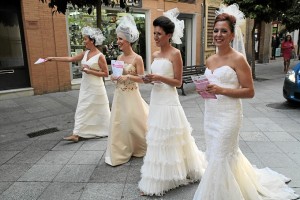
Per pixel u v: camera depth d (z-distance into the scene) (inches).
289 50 496.4
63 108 273.1
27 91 325.4
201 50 524.4
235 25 93.8
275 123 213.5
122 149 149.7
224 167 98.3
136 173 140.1
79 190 126.3
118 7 389.1
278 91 338.0
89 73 175.2
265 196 112.9
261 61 674.8
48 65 336.5
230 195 98.4
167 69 116.3
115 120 147.6
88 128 185.9
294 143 173.0
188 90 346.9
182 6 474.9
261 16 382.3
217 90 92.2
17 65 327.3
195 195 107.0
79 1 230.4
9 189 128.6
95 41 176.4
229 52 95.3
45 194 123.9
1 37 312.7
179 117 121.6
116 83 146.6
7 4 309.7
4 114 254.1
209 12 523.5
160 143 118.0
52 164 152.9
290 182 127.0
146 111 154.4
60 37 341.7
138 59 143.6
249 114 239.9
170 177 119.9
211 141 101.1
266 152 159.9
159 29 114.2
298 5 476.1
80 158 159.3
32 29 319.3
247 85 93.2
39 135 200.7
